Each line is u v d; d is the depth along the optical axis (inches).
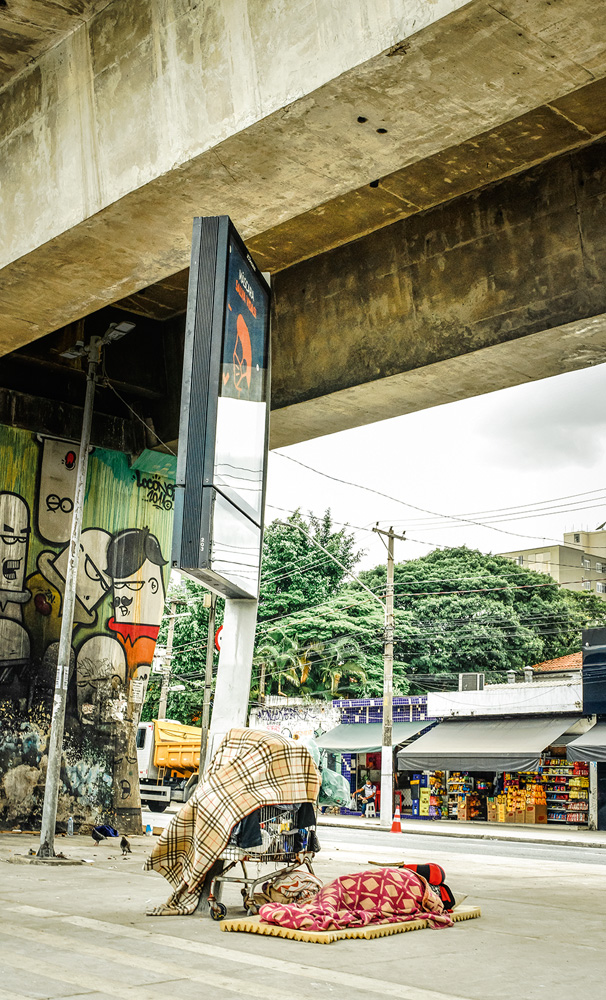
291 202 350.6
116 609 705.6
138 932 249.6
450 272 490.0
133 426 719.1
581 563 2997.0
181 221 362.9
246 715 332.5
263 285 375.9
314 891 290.0
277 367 571.8
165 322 688.4
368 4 269.0
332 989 185.0
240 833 277.3
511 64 267.1
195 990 180.1
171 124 328.8
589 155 438.0
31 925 258.7
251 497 340.8
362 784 1444.4
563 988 194.2
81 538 690.8
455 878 462.6
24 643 657.0
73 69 376.2
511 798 1222.9
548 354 476.4
